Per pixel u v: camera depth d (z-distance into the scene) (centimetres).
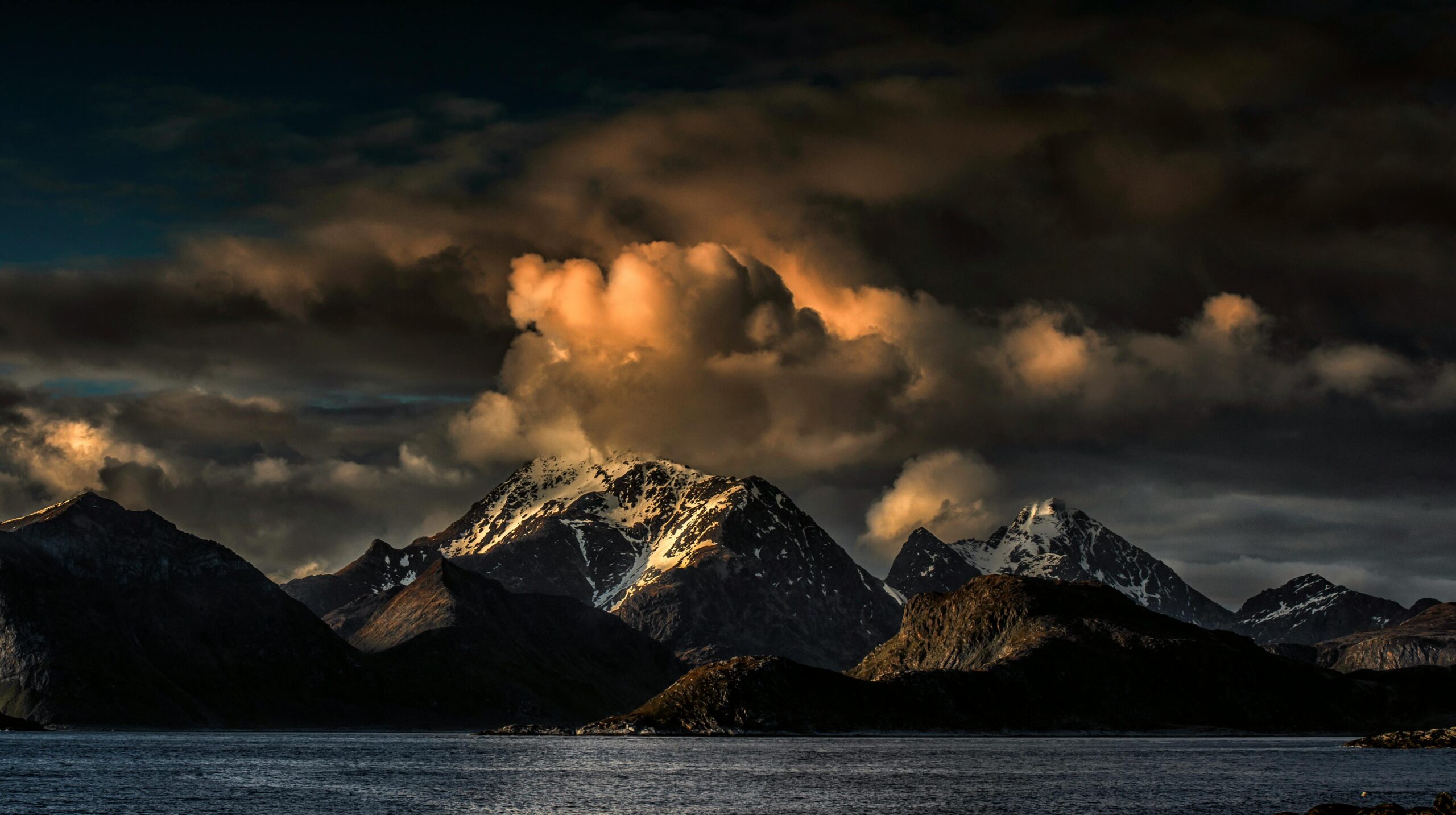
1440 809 16788
